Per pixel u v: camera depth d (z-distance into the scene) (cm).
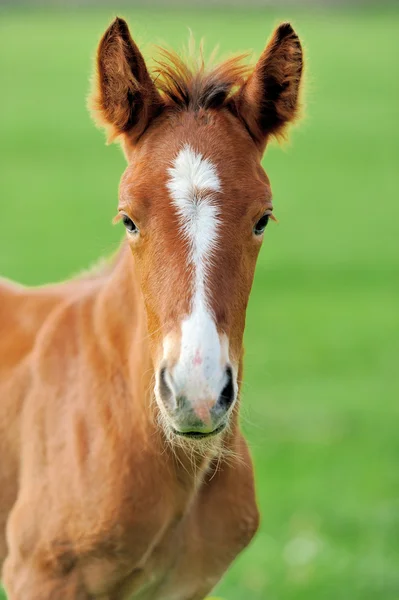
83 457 718
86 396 733
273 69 709
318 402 1919
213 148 660
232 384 622
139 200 645
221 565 771
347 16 10762
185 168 648
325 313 2567
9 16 10625
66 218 3569
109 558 716
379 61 7856
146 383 696
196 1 12119
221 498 750
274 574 1218
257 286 2816
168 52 718
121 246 780
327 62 7762
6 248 3094
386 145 5094
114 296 738
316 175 4459
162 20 9450
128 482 705
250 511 768
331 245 3284
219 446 714
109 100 697
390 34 9381
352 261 3091
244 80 718
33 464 744
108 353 732
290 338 2355
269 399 1938
